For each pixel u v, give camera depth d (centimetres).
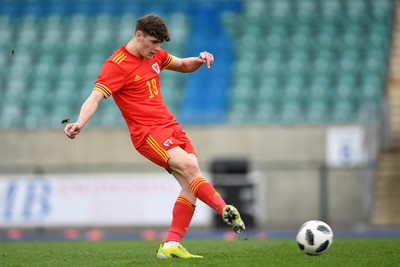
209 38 8281
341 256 2394
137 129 2336
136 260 2305
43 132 6494
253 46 8125
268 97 7450
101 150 6444
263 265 2078
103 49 8244
